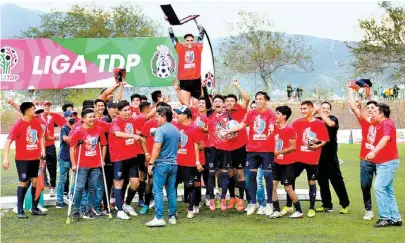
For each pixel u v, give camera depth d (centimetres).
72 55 1307
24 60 1297
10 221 927
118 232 831
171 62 1323
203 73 1303
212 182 1030
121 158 955
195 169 959
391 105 4169
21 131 951
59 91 2933
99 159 956
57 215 988
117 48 1316
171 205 896
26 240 784
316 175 952
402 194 1198
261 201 1002
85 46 1309
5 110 3338
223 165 1016
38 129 973
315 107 951
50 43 1302
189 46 1189
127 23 3678
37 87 1298
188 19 1171
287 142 923
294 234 807
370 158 816
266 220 924
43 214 993
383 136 838
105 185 959
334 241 759
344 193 979
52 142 1154
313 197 955
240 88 1053
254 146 948
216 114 1018
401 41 3116
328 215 968
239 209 1015
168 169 874
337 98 4606
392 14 3100
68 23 3644
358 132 3372
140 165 1027
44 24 3622
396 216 864
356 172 1680
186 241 763
